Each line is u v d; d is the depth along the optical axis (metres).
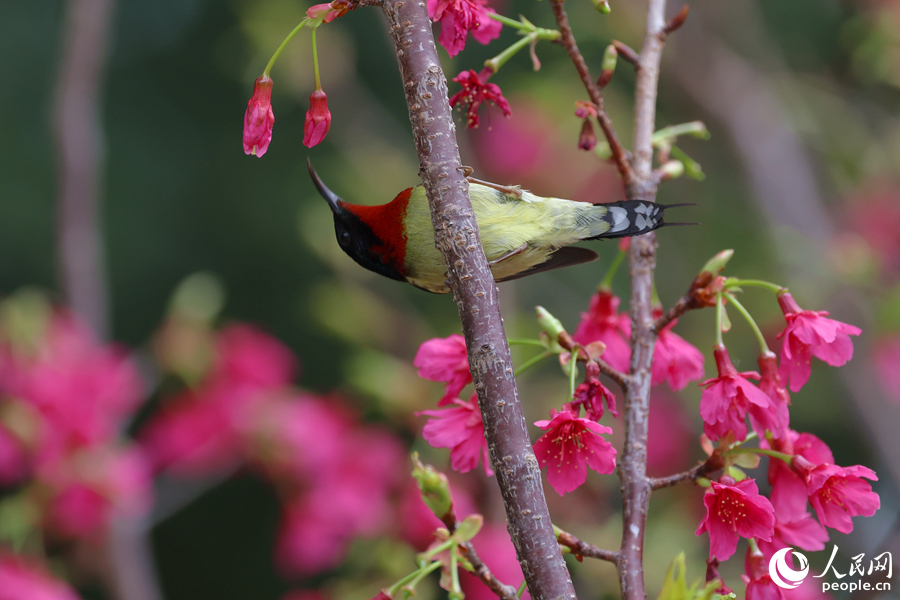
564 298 13.71
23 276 17.75
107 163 18.77
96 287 9.39
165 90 19.56
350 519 9.43
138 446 9.70
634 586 3.76
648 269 4.56
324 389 18.19
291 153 18.95
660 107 13.69
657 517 10.76
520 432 3.37
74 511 8.35
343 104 12.01
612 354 4.86
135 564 9.02
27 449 8.41
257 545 19.36
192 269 18.88
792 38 15.20
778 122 12.45
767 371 3.96
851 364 10.55
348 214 6.06
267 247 18.84
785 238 10.78
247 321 18.62
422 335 11.01
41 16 18.89
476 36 4.57
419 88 3.52
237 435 9.66
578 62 4.57
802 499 3.97
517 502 3.32
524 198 5.42
